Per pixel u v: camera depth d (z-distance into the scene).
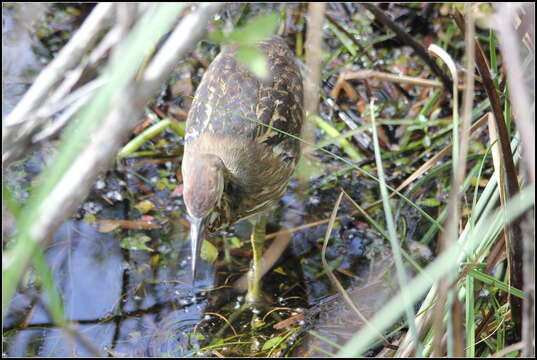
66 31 11.73
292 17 11.87
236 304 8.46
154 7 3.50
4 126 3.62
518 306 6.36
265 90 8.55
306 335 7.95
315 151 10.18
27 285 8.33
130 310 8.28
